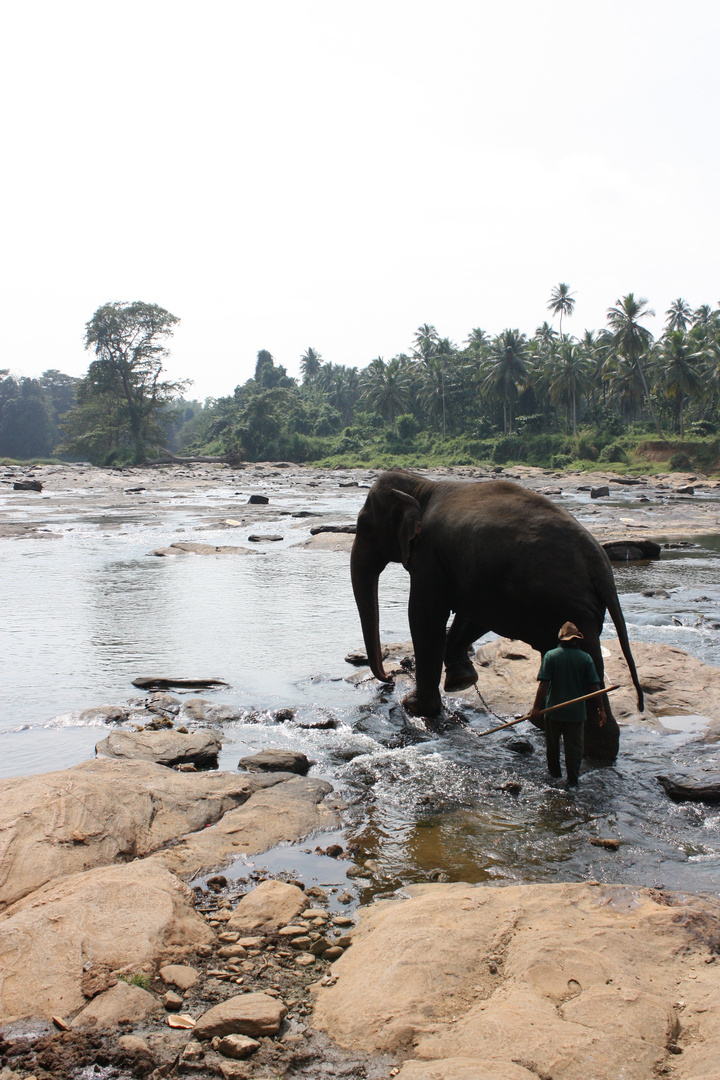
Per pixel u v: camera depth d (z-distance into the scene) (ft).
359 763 19.65
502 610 21.77
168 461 289.12
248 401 359.46
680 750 20.48
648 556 58.34
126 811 15.11
